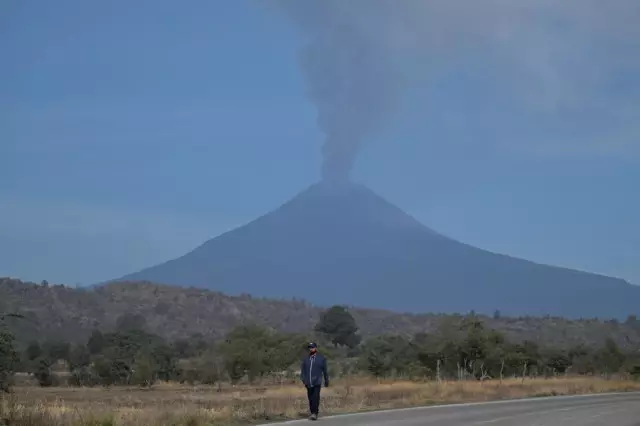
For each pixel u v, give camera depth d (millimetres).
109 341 66125
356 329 113250
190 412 20953
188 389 51750
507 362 64812
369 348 72375
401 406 30469
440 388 40469
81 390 48938
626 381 60625
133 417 19578
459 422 22797
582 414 26750
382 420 22984
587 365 78312
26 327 86812
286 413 24047
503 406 31156
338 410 27000
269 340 64250
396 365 67938
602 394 43656
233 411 23156
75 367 60438
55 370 68125
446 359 63938
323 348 75562
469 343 63438
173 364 63469
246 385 59844
